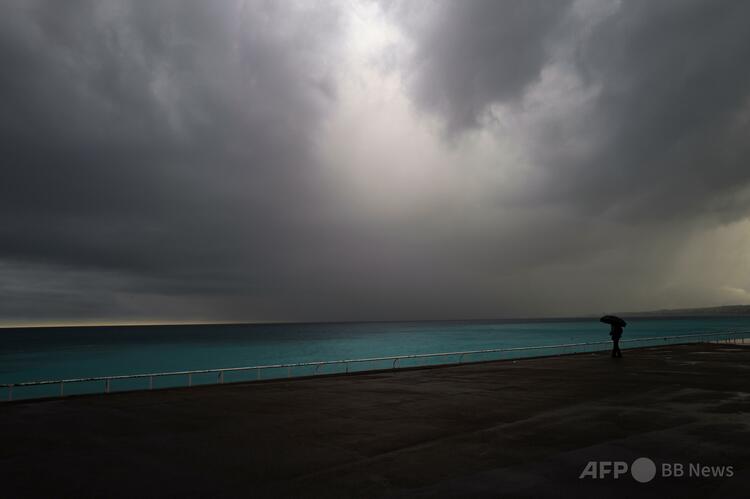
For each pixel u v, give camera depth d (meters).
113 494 7.64
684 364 27.06
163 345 139.75
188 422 13.14
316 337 185.25
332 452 9.96
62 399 17.17
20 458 9.71
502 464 8.91
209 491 7.74
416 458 9.43
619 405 14.81
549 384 19.95
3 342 178.38
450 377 23.14
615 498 7.11
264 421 13.21
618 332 31.95
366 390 19.11
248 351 106.88
